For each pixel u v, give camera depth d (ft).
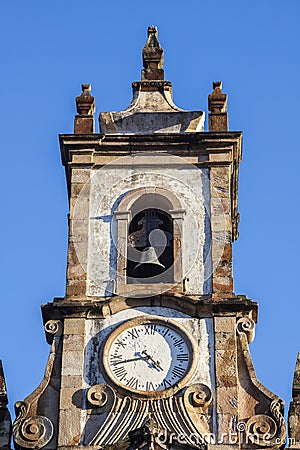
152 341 120.16
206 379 118.42
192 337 120.06
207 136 128.67
